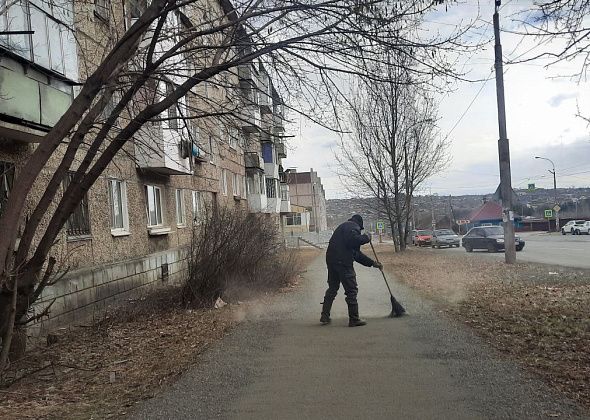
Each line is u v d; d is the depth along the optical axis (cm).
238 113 811
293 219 7881
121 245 1443
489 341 702
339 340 740
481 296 1125
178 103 808
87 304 1159
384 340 730
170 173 1773
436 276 1581
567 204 9188
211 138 1026
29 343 884
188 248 1202
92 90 635
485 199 9025
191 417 469
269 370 606
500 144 1962
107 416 490
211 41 802
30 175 598
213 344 757
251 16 687
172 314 1081
